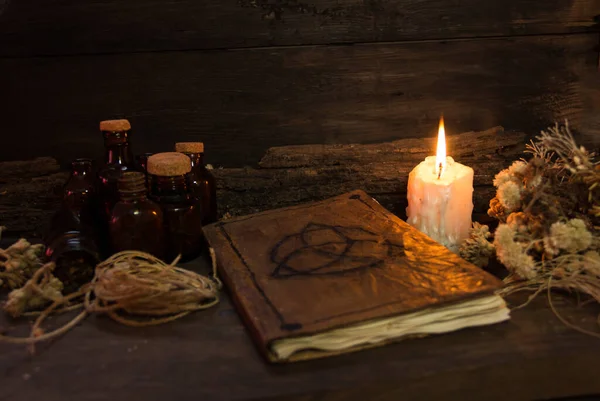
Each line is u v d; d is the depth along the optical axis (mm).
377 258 610
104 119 717
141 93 714
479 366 522
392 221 667
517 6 719
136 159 696
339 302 551
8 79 698
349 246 632
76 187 664
